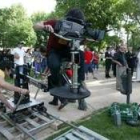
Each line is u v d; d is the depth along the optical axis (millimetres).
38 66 12664
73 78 3922
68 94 3844
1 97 5684
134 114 6434
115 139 5566
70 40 3842
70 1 25984
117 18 25969
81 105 7320
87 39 4059
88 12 25516
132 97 9023
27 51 15109
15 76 5988
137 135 5797
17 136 5277
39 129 5621
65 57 4711
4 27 46531
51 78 4863
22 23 46781
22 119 5883
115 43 25797
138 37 27391
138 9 23688
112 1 25469
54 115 6418
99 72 17422
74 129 5277
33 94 9016
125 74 7914
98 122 6410
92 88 10617
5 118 5863
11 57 12859
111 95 9312
